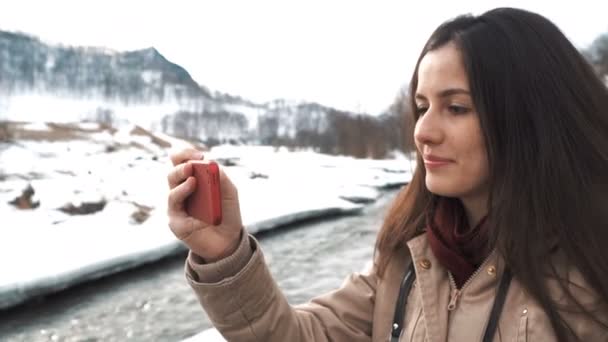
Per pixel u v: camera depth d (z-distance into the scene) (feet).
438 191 3.34
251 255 3.40
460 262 3.33
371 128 143.43
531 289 3.05
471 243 3.35
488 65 3.15
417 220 3.81
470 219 3.57
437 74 3.28
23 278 27.17
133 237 37.96
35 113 228.84
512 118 3.13
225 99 340.39
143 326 24.17
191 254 3.46
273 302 3.46
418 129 3.35
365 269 4.33
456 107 3.26
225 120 246.47
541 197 3.09
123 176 64.85
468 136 3.20
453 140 3.24
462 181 3.27
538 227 3.09
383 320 3.74
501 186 3.15
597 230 3.06
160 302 27.22
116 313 25.73
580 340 2.98
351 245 39.88
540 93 3.14
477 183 3.28
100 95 283.18
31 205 46.21
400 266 3.83
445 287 3.43
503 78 3.14
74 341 22.49
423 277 3.51
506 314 3.15
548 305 3.01
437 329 3.33
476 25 3.29
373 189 75.31
